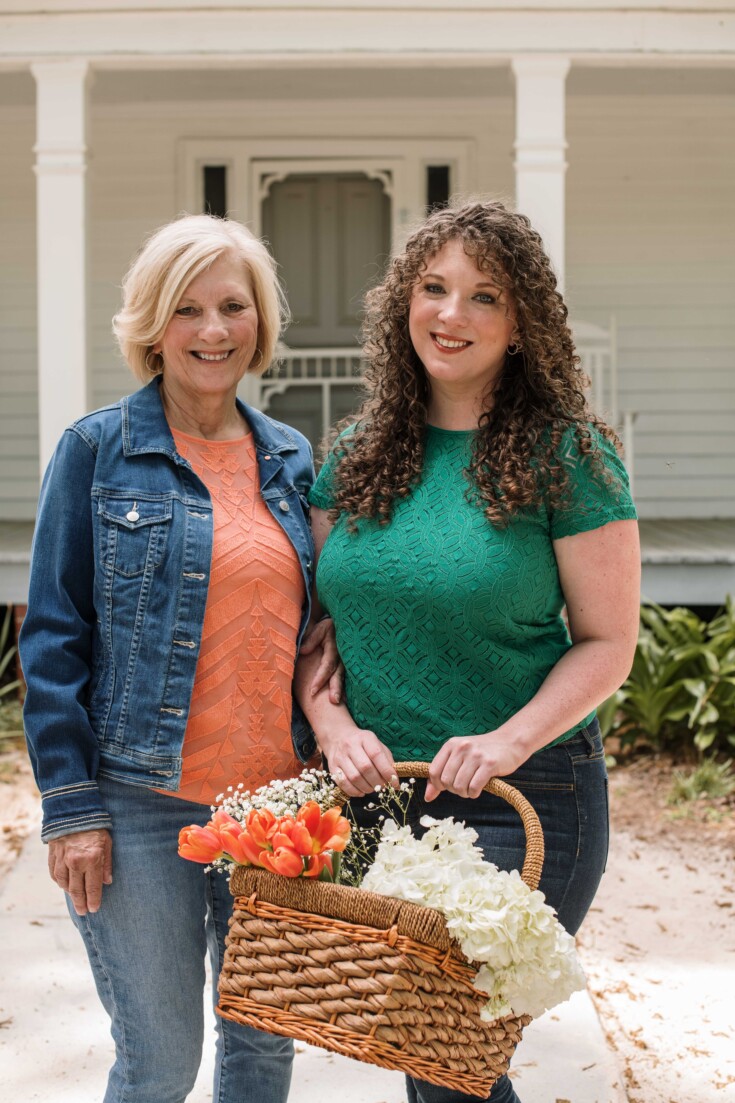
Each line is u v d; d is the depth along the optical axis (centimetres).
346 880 196
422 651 197
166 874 205
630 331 833
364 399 229
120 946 204
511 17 602
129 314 210
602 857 205
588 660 198
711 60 610
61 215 605
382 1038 161
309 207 834
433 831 175
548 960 161
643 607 618
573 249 827
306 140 816
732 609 602
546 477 195
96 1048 308
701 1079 296
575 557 197
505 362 207
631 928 391
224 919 213
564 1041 310
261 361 224
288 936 167
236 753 208
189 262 203
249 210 823
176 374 211
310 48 603
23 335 829
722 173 823
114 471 205
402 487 203
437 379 207
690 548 654
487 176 821
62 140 603
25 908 397
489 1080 166
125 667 202
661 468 840
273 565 211
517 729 190
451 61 611
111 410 211
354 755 195
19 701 668
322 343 843
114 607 202
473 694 197
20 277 824
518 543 194
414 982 161
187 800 207
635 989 346
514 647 199
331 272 839
